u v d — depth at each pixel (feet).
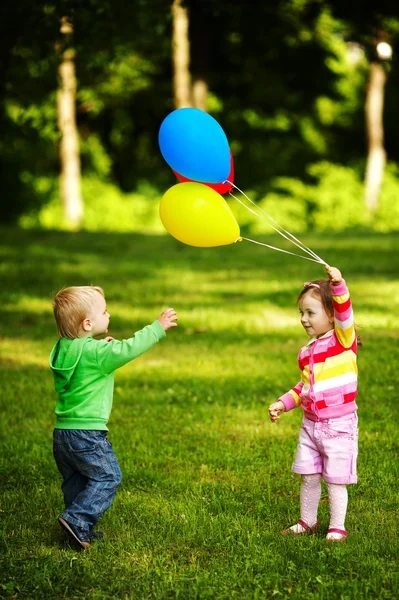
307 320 13.09
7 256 54.90
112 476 12.81
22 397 22.21
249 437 18.71
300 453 13.12
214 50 101.76
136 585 11.39
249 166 110.83
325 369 12.88
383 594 11.02
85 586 11.41
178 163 13.82
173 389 22.94
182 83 85.76
